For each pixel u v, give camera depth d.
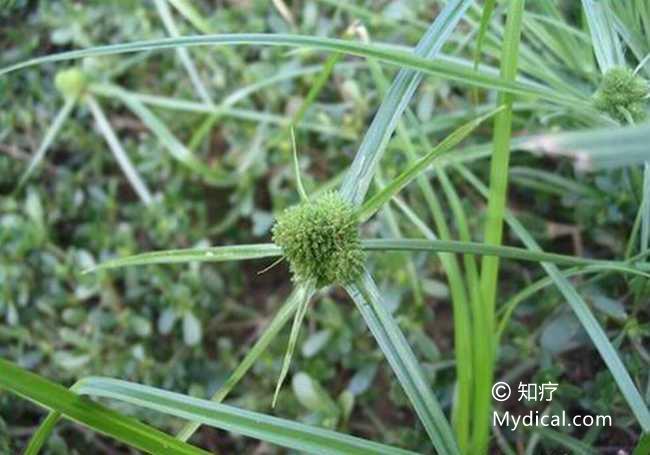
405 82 0.10
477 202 0.17
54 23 0.19
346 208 0.10
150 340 0.17
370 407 0.16
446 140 0.10
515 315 0.15
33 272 0.17
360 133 0.17
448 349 0.16
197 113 0.19
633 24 0.12
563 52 0.13
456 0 0.11
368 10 0.18
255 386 0.16
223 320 0.17
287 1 0.19
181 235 0.18
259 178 0.18
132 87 0.19
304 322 0.16
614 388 0.13
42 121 0.19
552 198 0.16
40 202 0.18
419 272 0.16
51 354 0.16
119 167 0.19
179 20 0.19
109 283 0.17
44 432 0.11
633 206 0.14
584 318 0.11
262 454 0.15
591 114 0.11
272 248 0.10
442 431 0.10
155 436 0.10
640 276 0.12
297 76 0.18
